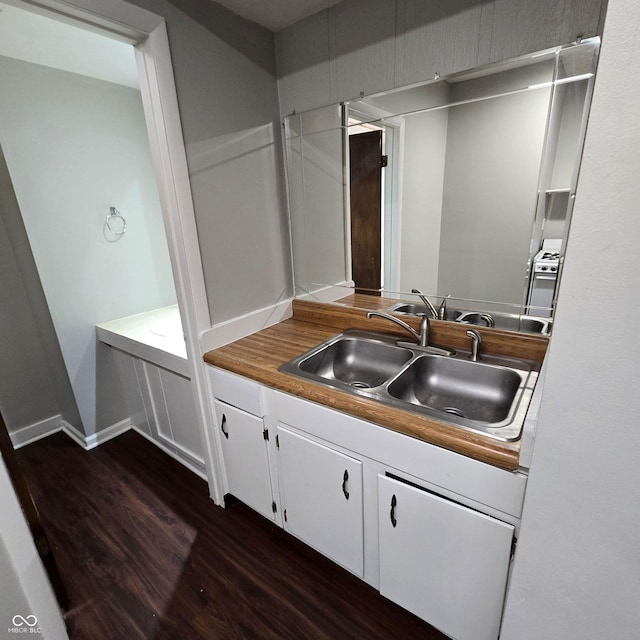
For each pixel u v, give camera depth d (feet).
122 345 6.96
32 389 8.04
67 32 5.11
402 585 3.93
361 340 5.32
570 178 3.78
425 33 4.14
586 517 2.10
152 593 4.67
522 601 2.55
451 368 4.52
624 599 2.13
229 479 5.72
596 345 1.80
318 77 5.08
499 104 3.98
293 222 6.07
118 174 7.46
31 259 6.62
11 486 2.80
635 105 1.47
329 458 4.07
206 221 4.81
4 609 2.82
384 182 5.07
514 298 4.44
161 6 3.95
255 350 5.11
